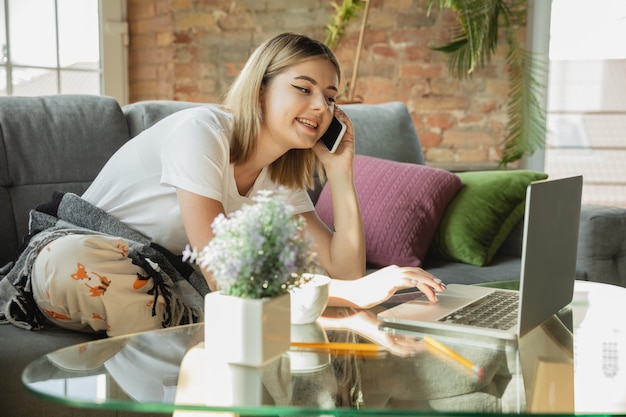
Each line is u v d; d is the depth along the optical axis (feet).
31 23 12.16
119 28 13.00
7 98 7.71
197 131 5.63
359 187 8.79
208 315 3.82
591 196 13.58
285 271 3.67
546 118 13.47
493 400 3.39
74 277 5.13
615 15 13.24
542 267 4.54
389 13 12.99
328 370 3.74
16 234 7.23
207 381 3.53
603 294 5.79
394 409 3.23
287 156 6.32
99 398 3.28
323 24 13.09
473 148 13.25
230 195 6.02
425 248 8.45
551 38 13.33
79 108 7.93
